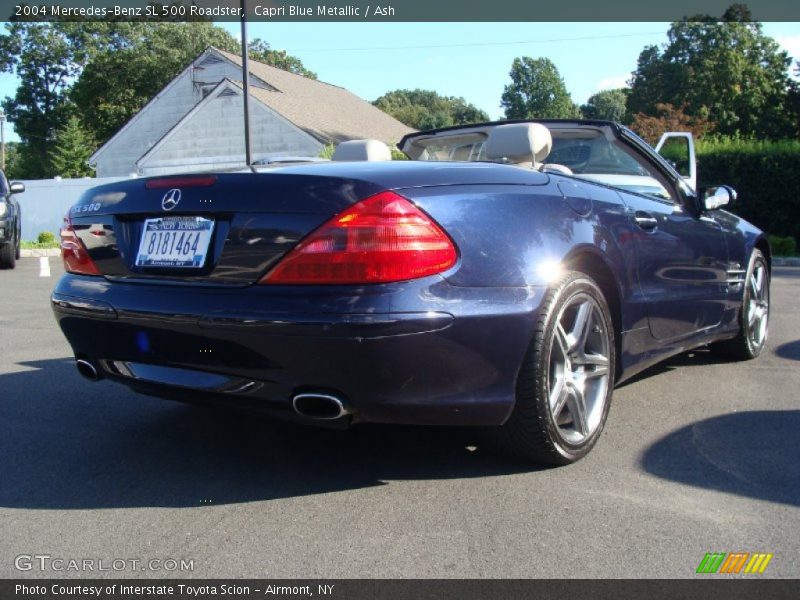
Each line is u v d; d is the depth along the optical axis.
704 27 43.78
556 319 2.98
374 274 2.57
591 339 3.33
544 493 2.93
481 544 2.52
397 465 3.24
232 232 2.76
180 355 2.86
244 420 3.90
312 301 2.57
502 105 68.81
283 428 3.77
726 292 4.71
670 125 27.81
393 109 91.25
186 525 2.68
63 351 5.69
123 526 2.68
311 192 2.67
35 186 23.91
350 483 3.05
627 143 4.48
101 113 45.53
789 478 3.08
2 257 13.29
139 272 3.03
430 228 2.67
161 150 29.98
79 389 4.53
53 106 53.94
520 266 2.88
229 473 3.18
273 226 2.68
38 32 52.28
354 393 2.61
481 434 3.13
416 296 2.59
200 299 2.76
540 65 67.62
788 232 18.66
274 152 28.42
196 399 2.91
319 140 27.50
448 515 2.74
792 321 7.05
